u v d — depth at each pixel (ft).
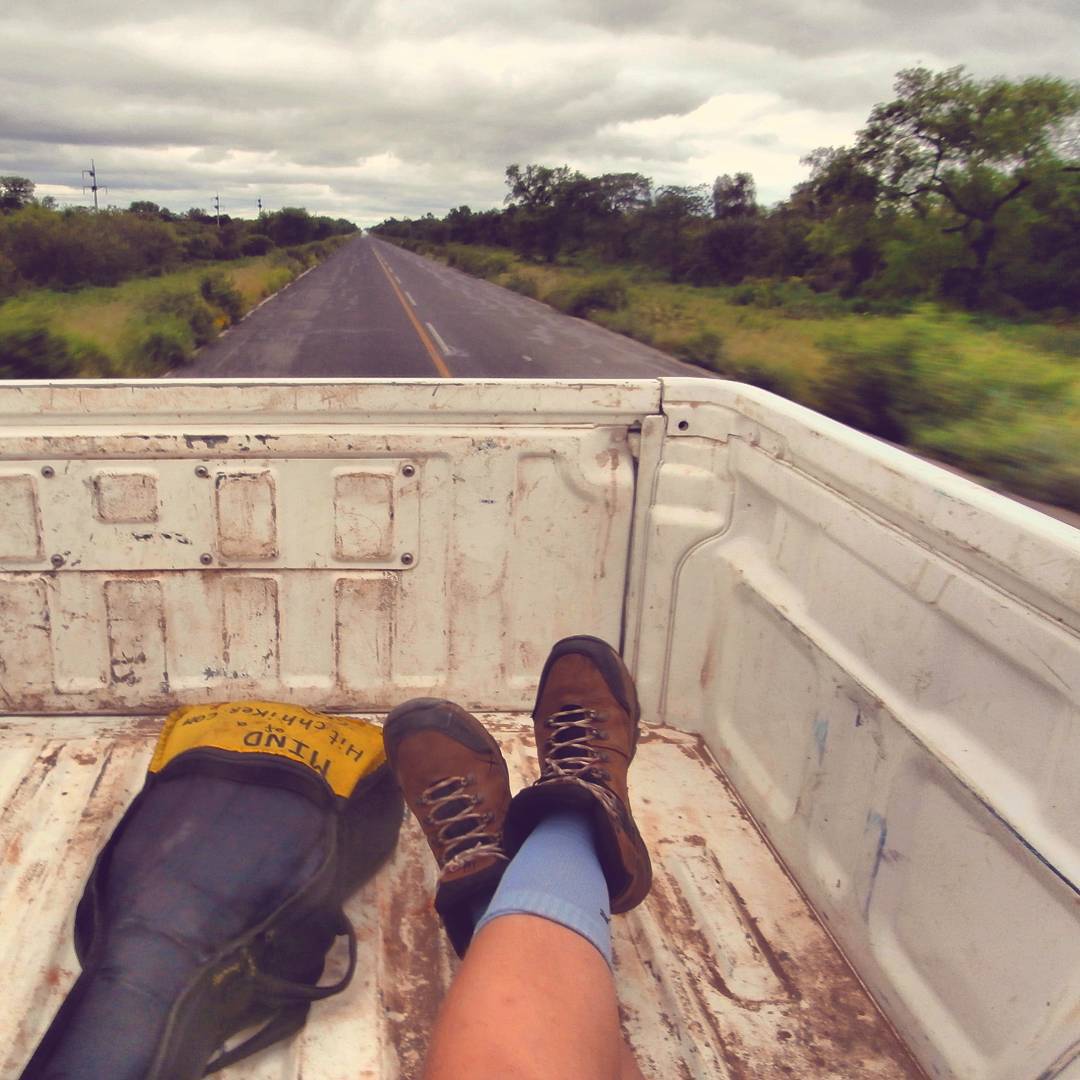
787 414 5.31
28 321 43.86
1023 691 3.47
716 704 6.36
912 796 4.14
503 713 6.82
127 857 4.24
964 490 3.84
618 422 6.26
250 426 6.03
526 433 6.22
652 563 6.43
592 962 3.24
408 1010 4.30
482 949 3.28
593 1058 2.92
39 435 5.88
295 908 4.11
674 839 5.54
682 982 4.48
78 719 6.47
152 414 5.94
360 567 6.39
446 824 4.40
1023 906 3.39
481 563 6.46
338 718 5.40
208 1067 3.81
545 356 58.03
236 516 6.18
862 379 38.42
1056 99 94.02
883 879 4.35
